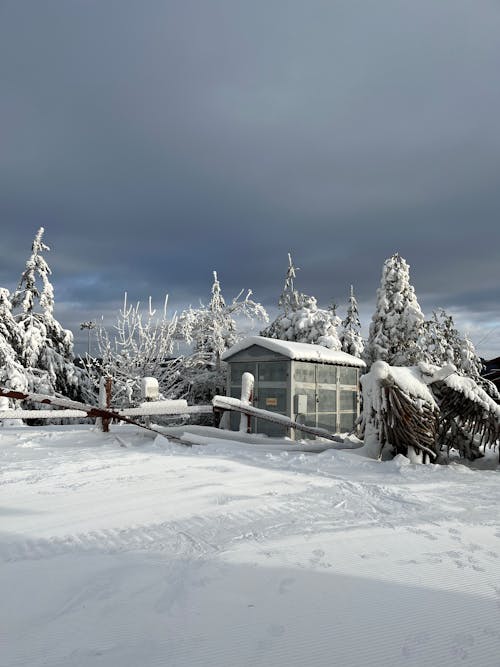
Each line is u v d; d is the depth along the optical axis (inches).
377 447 396.8
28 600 138.6
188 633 123.2
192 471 301.4
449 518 223.5
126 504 227.9
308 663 112.3
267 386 547.2
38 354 730.8
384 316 948.6
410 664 113.2
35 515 210.5
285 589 146.6
